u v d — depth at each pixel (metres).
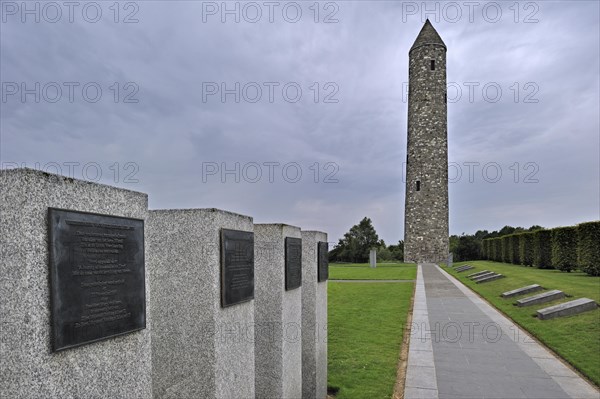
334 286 20.78
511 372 7.44
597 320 9.92
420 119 39.81
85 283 2.32
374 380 7.31
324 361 7.18
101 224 2.46
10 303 1.96
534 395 6.36
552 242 22.14
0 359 1.96
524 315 12.20
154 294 3.87
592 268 17.84
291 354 5.59
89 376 2.35
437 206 39.09
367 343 9.74
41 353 2.03
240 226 4.32
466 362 8.07
